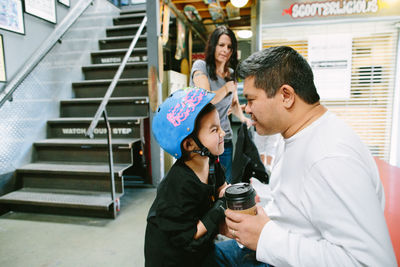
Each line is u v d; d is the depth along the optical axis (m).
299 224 0.76
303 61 0.77
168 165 3.92
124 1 7.09
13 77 3.07
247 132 1.81
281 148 0.99
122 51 4.65
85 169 2.87
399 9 3.40
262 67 0.76
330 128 0.72
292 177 0.78
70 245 2.12
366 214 0.57
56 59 3.78
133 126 3.41
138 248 2.06
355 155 0.65
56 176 2.95
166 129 0.87
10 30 3.02
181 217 0.81
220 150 0.91
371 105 3.83
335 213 0.60
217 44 1.98
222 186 1.13
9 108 2.94
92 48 4.84
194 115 0.82
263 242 0.69
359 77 3.77
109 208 2.59
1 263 1.88
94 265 1.85
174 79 4.11
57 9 3.94
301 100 0.77
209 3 4.07
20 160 3.06
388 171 1.95
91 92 4.18
